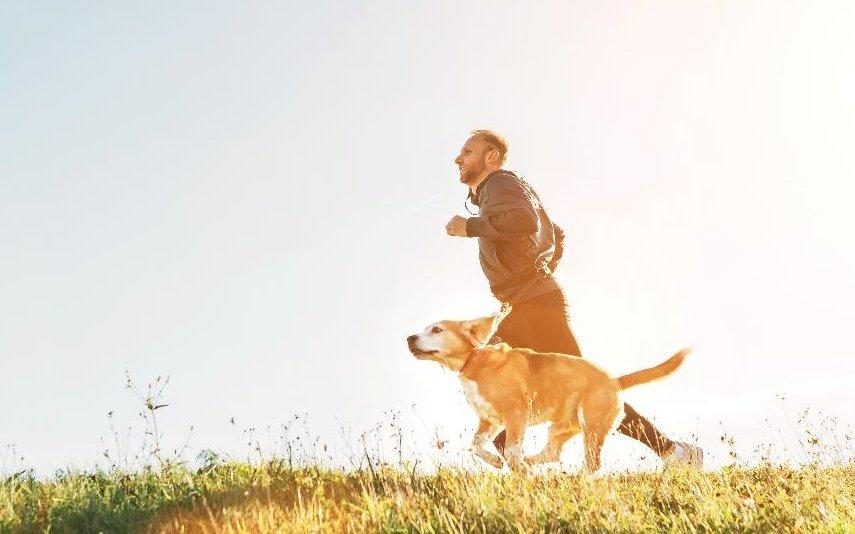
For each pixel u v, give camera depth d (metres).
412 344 6.24
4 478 5.34
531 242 6.55
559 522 4.36
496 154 6.93
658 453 6.69
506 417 6.02
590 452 6.07
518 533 4.20
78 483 5.08
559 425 6.42
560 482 5.20
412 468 5.34
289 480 5.44
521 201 6.45
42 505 4.77
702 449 6.63
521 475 5.39
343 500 4.79
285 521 4.34
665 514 4.85
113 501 4.74
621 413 6.32
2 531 4.21
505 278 6.58
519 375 6.13
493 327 6.30
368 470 5.44
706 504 4.72
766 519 4.57
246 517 4.42
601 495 4.74
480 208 6.68
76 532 4.30
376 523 4.28
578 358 6.36
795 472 6.05
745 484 5.62
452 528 4.15
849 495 5.20
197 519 4.46
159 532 4.26
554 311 6.62
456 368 6.27
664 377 6.39
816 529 4.46
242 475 5.48
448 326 6.25
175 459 5.38
